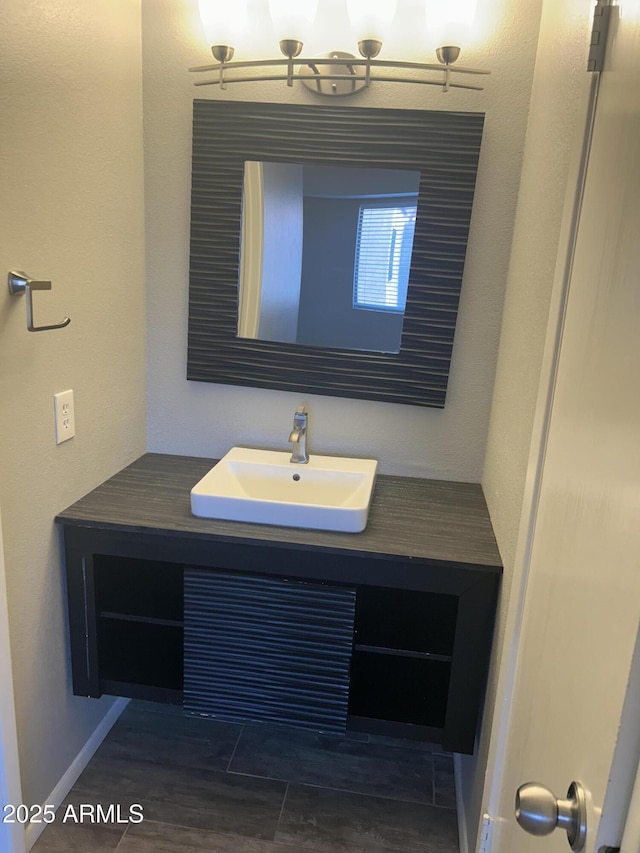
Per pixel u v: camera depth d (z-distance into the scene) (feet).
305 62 5.26
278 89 5.81
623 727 1.87
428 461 6.46
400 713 5.39
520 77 5.50
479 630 5.02
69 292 5.04
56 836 5.39
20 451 4.64
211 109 5.83
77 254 5.10
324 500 6.07
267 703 5.52
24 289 4.30
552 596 3.06
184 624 5.41
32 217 4.46
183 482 6.06
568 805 2.23
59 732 5.58
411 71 5.61
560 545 3.00
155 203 6.19
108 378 5.84
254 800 5.86
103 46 5.19
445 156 5.67
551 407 3.52
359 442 6.51
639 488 1.96
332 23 5.52
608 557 2.21
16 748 4.73
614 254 2.51
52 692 5.40
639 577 1.88
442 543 5.12
